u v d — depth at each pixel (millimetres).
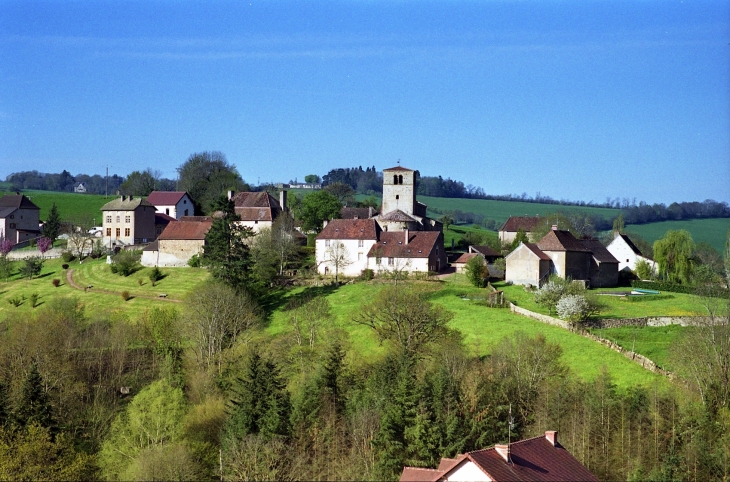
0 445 83562
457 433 80875
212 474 81438
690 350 93438
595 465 77062
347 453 81312
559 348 99812
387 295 116750
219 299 125812
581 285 135875
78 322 131125
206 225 177000
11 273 189000
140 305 150750
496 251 182125
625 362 98188
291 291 150875
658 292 145250
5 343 113500
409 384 86125
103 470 83625
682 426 82125
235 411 89000
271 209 190625
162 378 103125
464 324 116562
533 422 85688
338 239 161125
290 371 106562
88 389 107750
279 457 80625
